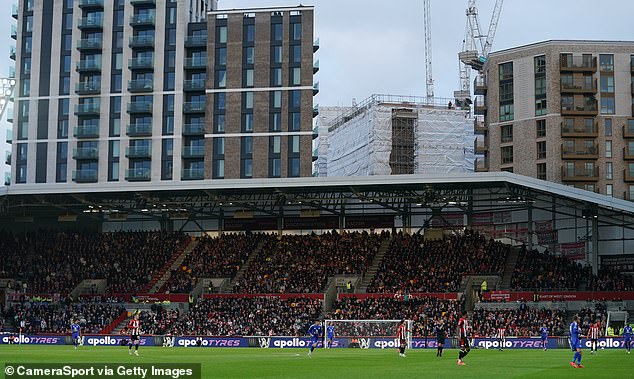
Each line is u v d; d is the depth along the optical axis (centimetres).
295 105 14262
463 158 16875
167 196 10231
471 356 5819
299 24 14475
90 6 14588
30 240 11162
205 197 10406
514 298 8938
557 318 8188
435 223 10788
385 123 16550
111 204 10375
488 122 13875
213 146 14250
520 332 8000
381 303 9006
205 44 14512
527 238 10231
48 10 14850
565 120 12950
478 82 14625
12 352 6462
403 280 9569
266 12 14512
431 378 3600
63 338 8856
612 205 8506
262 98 14312
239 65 14388
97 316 9344
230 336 8331
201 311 9306
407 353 6425
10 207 10756
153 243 11031
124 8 14588
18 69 14812
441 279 9456
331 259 10219
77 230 11569
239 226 11369
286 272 10094
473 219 10644
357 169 17288
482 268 9581
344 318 8838
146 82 14312
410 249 10144
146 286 10175
